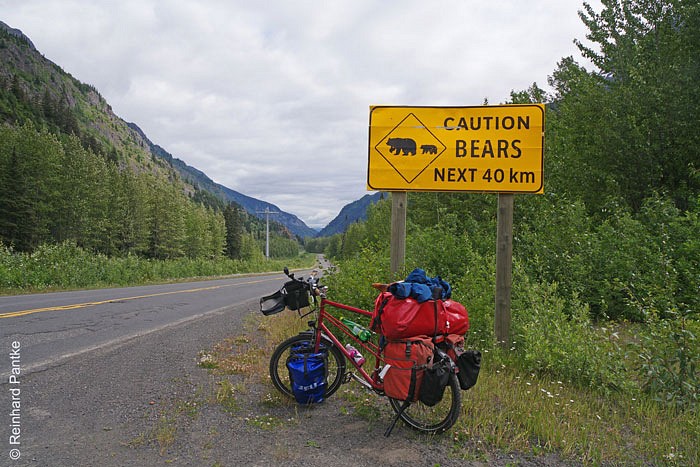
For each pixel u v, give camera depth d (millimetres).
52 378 5145
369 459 3406
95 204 62000
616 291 8570
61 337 7391
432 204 17031
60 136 148000
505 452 3549
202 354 6359
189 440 3670
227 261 57656
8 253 20188
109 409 4281
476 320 6672
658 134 13336
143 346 6832
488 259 8367
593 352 5355
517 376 5492
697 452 3617
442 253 8703
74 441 3600
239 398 4664
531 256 10273
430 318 3795
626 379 5105
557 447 3660
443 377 3588
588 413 4332
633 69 14016
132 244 70750
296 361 4492
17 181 54781
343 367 4613
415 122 6922
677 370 5188
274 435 3809
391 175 6984
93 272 22781
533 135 6570
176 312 11086
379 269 7617
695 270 8242
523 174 6570
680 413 4402
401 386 3756
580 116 15906
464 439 3754
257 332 8234
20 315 9555
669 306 6023
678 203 13133
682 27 14695
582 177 13945
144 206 72000
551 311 6242
